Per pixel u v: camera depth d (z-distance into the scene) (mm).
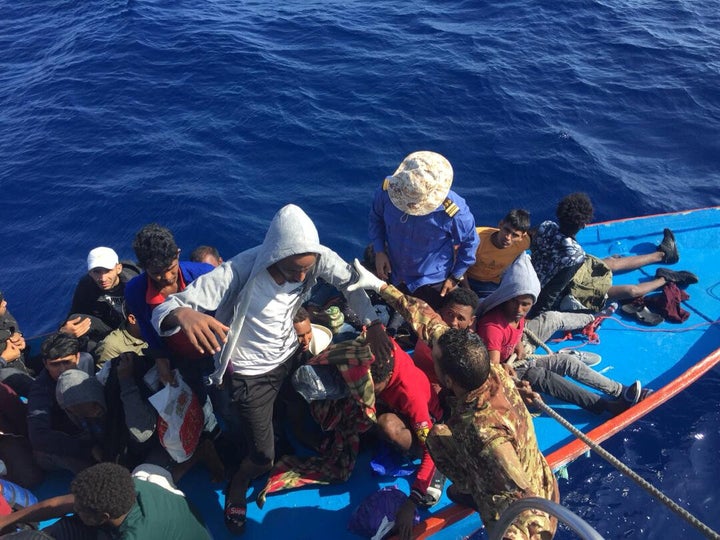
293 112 10383
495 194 8859
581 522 2447
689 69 11945
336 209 8516
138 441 4016
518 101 10758
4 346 4980
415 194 4879
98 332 5523
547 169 9305
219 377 3576
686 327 6223
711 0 15148
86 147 9625
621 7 14523
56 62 12070
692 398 6145
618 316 6367
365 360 4004
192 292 3322
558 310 6281
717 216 7723
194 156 9430
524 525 2750
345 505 4332
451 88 11023
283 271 3365
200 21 13484
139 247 3504
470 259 5367
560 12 14023
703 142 10062
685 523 5160
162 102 10734
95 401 4055
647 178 9281
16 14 14539
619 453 5664
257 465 3977
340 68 11641
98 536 3469
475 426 2951
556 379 5102
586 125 10336
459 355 2898
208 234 8070
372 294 5816
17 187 8820
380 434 4301
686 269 7016
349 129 9984
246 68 11594
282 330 3678
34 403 4320
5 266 7648
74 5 14766
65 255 7816
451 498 3984
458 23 13523
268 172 9164
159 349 3889
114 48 12336
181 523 3398
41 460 4340
